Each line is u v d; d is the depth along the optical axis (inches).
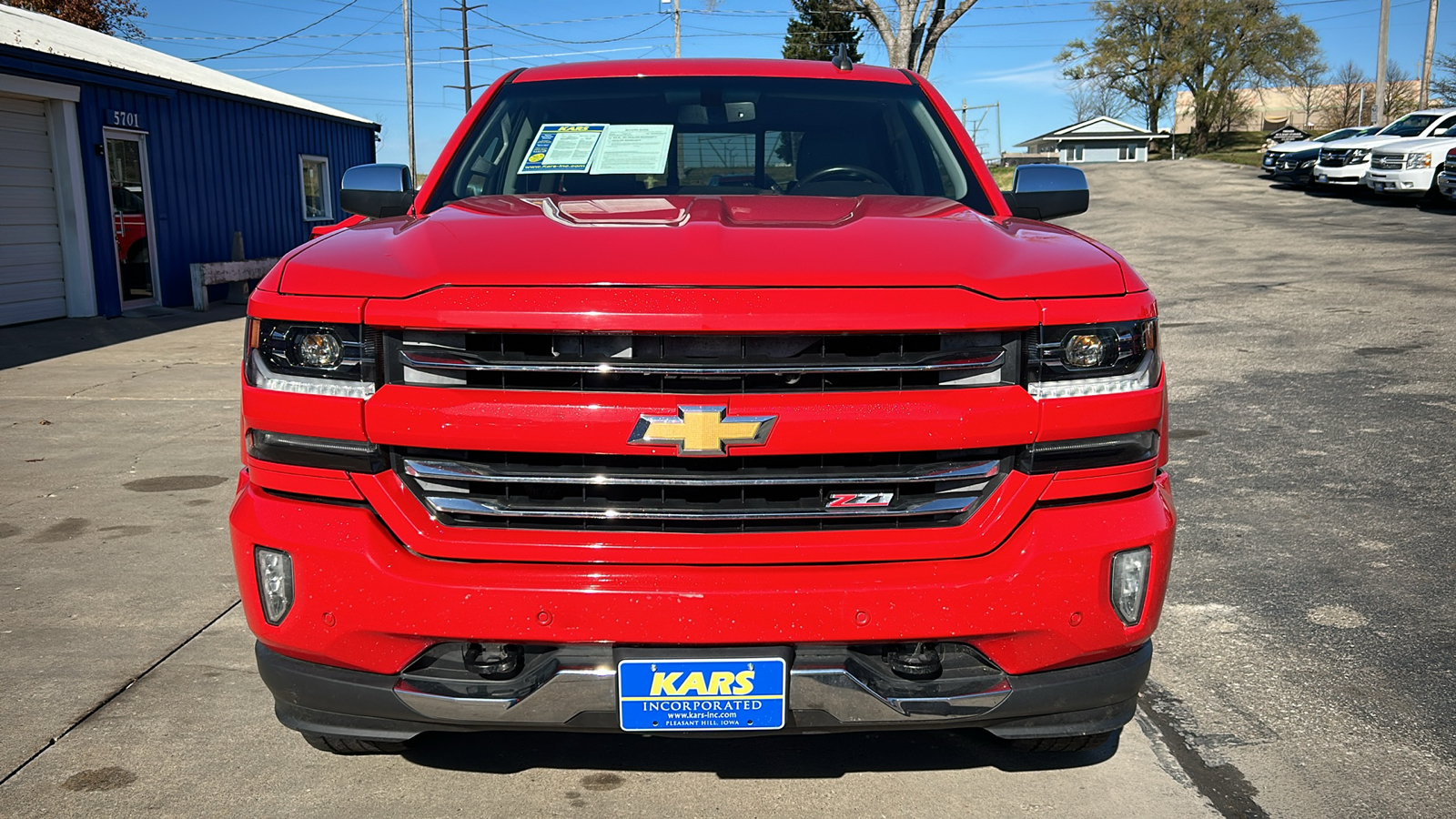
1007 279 91.1
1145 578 93.4
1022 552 89.9
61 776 113.8
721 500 89.7
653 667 87.6
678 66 154.6
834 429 87.7
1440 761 116.9
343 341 89.7
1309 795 110.2
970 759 117.6
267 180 732.7
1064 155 3186.5
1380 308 444.5
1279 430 267.3
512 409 87.6
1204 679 137.6
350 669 92.0
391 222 113.2
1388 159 900.0
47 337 474.9
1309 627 153.3
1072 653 91.6
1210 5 2610.7
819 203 118.3
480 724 90.2
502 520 90.7
